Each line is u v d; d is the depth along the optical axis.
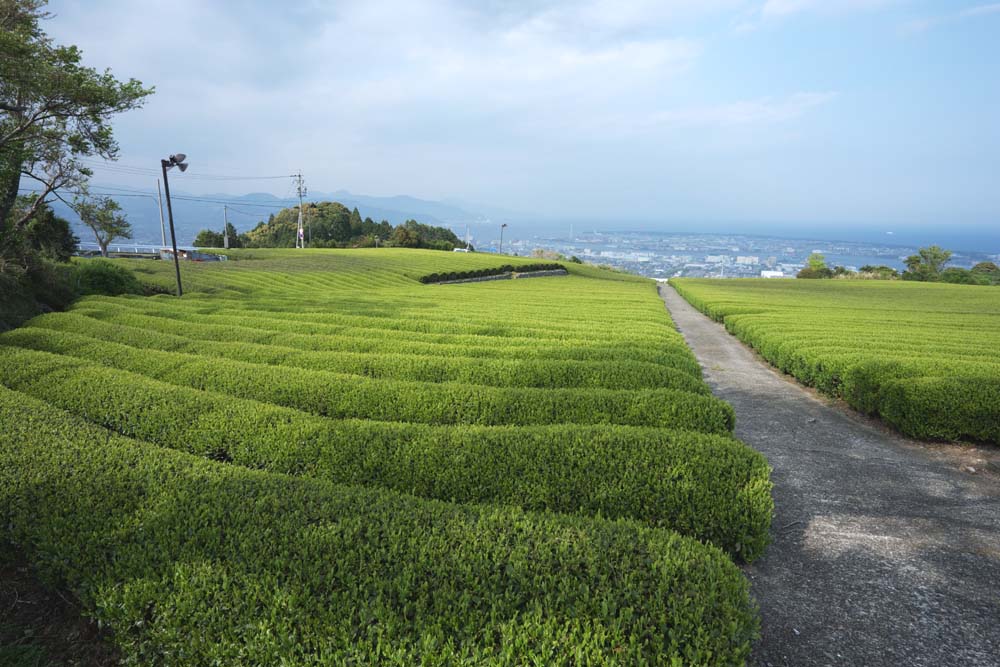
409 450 6.85
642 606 3.73
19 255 23.28
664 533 4.70
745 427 11.16
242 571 4.07
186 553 4.34
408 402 9.32
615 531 4.70
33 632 4.58
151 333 15.73
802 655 4.50
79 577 4.42
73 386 9.57
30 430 7.06
